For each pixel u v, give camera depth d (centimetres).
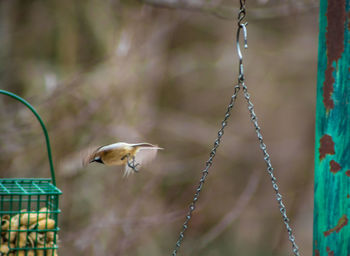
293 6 1158
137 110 1320
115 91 1241
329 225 491
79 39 1386
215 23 1836
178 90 1908
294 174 1878
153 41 1398
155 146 605
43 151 1213
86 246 1162
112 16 1360
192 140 1686
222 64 1753
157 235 1388
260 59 1820
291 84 1947
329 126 489
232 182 1753
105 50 1348
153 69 1466
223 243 1720
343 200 485
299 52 1777
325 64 493
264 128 1914
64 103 1213
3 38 1406
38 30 1421
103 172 1259
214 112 1912
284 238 1773
